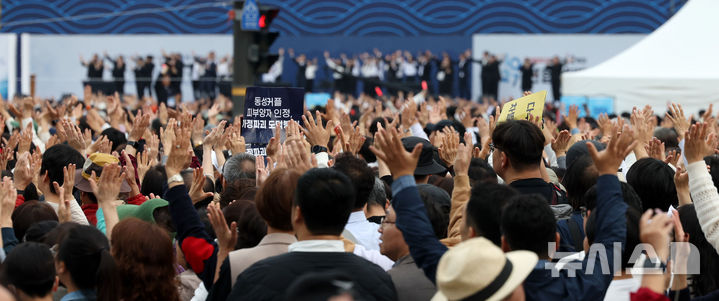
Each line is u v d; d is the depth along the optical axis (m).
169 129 10.90
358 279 6.34
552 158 13.41
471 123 19.19
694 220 8.09
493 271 5.39
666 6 61.62
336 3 62.84
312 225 6.52
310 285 4.18
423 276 7.19
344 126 13.58
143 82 53.53
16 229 9.23
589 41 58.44
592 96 35.44
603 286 6.34
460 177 7.79
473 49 58.91
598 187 6.70
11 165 14.72
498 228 6.74
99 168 10.54
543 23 62.25
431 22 62.72
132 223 7.26
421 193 7.89
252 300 6.28
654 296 5.62
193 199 9.14
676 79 34.59
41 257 6.80
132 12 62.97
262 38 21.95
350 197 6.57
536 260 5.65
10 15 63.28
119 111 19.92
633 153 11.78
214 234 9.26
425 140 10.82
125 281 7.12
